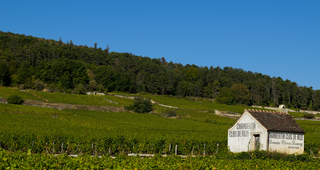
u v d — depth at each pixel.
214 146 41.53
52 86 121.75
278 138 33.75
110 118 74.12
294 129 35.25
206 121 85.00
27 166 16.59
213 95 170.88
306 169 22.06
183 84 166.62
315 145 42.91
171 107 109.62
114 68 181.62
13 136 34.94
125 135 41.41
